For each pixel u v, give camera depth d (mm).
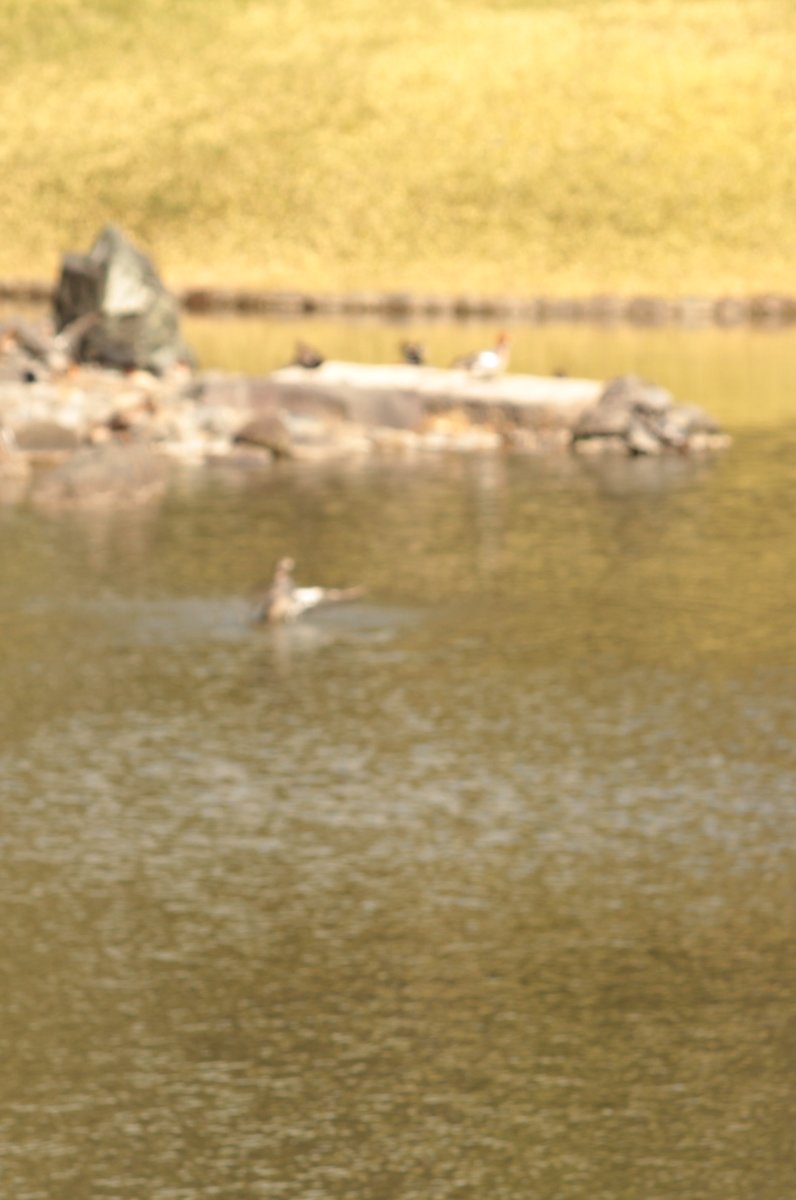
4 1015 30859
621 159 173250
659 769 41625
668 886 35562
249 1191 26625
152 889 35344
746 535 65688
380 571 59719
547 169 172750
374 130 179250
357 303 149125
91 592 56125
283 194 171375
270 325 138000
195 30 198750
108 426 79438
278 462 79938
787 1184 26844
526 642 51688
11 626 52312
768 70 184000
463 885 35562
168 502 70375
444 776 41125
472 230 165500
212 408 83938
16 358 87500
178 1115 28359
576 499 72188
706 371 113312
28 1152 27438
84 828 38094
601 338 131750
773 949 33188
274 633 52188
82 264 90875
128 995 31547
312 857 36781
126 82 190500
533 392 87438
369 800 39750
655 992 31734
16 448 78688
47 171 177000
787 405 99188
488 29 193375
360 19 198000
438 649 50844
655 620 54125
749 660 50156
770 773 41312
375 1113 28359
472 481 75875
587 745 43219
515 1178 26938
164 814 38906
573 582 58562
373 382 89938
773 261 160125
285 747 42906
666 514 69375
